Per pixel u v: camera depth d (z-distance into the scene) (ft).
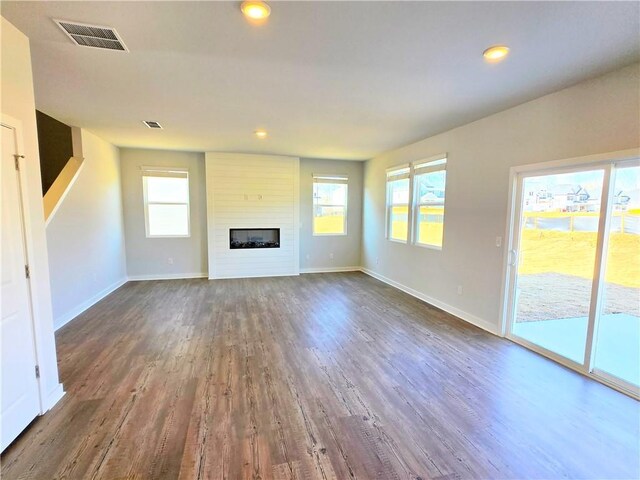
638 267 7.88
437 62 7.63
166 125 13.55
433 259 15.58
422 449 6.16
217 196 20.44
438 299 15.30
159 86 9.23
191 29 6.28
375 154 20.62
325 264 23.88
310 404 7.57
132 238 19.92
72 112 11.72
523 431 6.70
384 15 5.75
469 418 7.11
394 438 6.46
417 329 12.46
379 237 21.29
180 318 13.46
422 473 5.58
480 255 12.66
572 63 7.62
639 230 7.85
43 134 15.03
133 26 6.19
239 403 7.57
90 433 6.47
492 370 9.27
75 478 5.39
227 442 6.27
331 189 23.54
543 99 9.90
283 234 22.03
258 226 21.42
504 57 7.35
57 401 7.51
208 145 17.97
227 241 20.94
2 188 6.05
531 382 8.63
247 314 14.07
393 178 19.30
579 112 8.90
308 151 19.69
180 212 20.68
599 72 8.13
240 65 7.86
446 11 5.62
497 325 11.91
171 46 6.95
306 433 6.57
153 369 9.15
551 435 6.59
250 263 21.63
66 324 12.66
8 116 6.16
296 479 5.41
